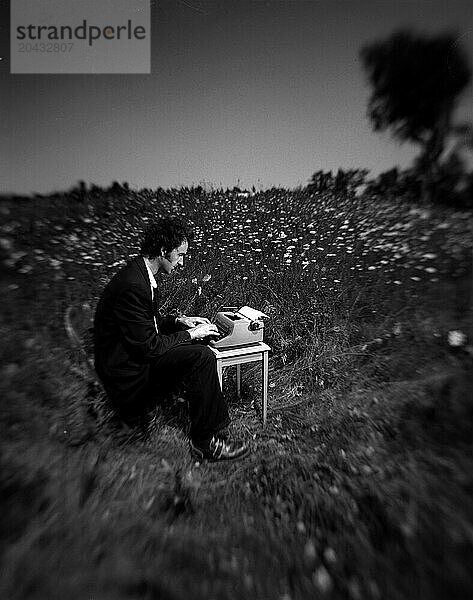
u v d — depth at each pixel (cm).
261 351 240
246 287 377
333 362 311
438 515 185
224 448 228
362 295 367
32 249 411
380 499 196
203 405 217
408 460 221
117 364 216
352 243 418
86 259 405
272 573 161
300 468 219
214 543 174
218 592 153
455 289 366
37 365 292
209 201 470
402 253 399
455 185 500
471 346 309
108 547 171
